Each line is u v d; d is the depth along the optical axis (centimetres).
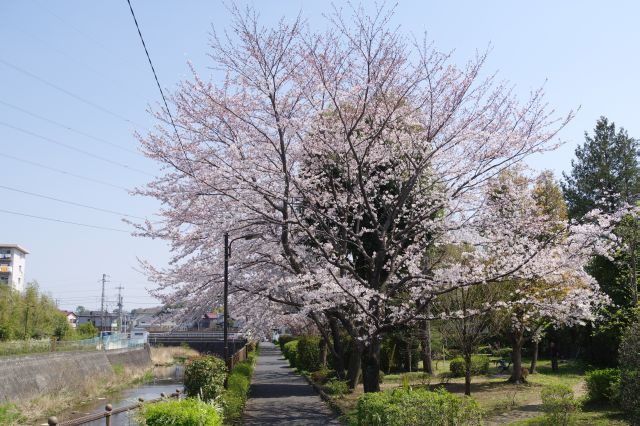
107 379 3109
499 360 2441
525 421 1157
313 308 1418
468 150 1454
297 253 1606
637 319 1118
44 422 1955
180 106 1417
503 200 1438
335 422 1373
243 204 1403
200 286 1692
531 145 1408
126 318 10125
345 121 1466
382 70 1402
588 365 2428
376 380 1420
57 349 3195
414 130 1512
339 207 1561
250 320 1873
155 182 1487
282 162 1409
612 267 1888
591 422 1113
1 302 4069
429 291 1401
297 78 1410
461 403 844
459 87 1428
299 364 2922
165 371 4150
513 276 1331
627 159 3538
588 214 1295
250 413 1529
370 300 1398
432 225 1476
